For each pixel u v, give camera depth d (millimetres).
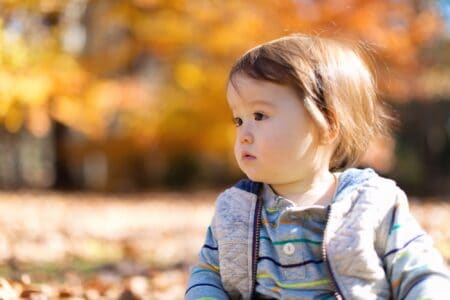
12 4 14539
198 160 25734
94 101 16453
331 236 2684
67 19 16828
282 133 2742
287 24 14836
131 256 7277
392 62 15953
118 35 19688
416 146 23328
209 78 17953
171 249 7805
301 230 2717
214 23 16984
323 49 2883
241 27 16484
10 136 26828
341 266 2652
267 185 2924
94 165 27094
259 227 2811
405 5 15555
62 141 21906
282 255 2725
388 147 15641
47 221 11195
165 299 4949
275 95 2752
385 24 15594
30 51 15031
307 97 2752
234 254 2822
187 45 18094
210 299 2828
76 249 7469
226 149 19531
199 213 14453
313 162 2826
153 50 18234
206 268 2965
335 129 2826
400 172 22406
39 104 14711
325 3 14750
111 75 18969
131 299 4863
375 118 3146
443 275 2639
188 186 25422
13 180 27969
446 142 24047
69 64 16000
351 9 14641
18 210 13359
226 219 2881
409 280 2643
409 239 2715
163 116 19438
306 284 2674
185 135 19609
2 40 13852
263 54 2818
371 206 2721
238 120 2875
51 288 4793
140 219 12828
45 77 14742
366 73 2979
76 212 13906
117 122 21453
